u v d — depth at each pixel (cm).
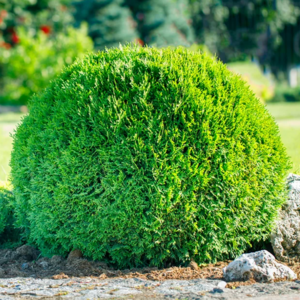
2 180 659
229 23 2858
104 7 2189
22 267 391
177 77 374
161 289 316
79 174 362
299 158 767
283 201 406
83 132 363
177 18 2302
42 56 1816
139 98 362
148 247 372
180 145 357
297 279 339
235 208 374
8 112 1777
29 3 2298
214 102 374
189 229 368
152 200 354
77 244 388
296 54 2961
